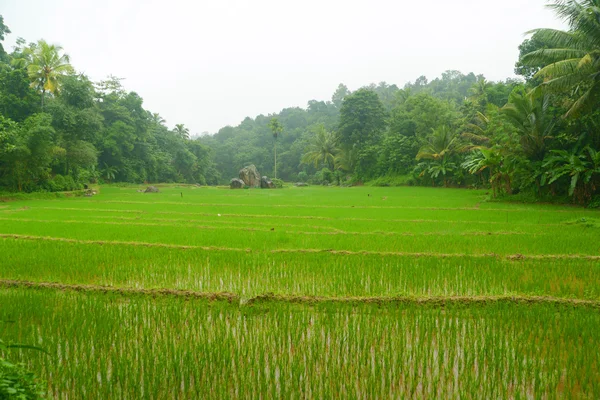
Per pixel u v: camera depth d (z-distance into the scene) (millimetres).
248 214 17219
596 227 12297
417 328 5090
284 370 4000
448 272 7355
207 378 3908
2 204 22812
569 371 4012
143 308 5660
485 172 33688
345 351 4480
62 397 3705
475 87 48750
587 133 20094
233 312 5492
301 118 106562
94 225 13305
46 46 32594
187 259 8328
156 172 60562
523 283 6758
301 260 8227
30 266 7707
